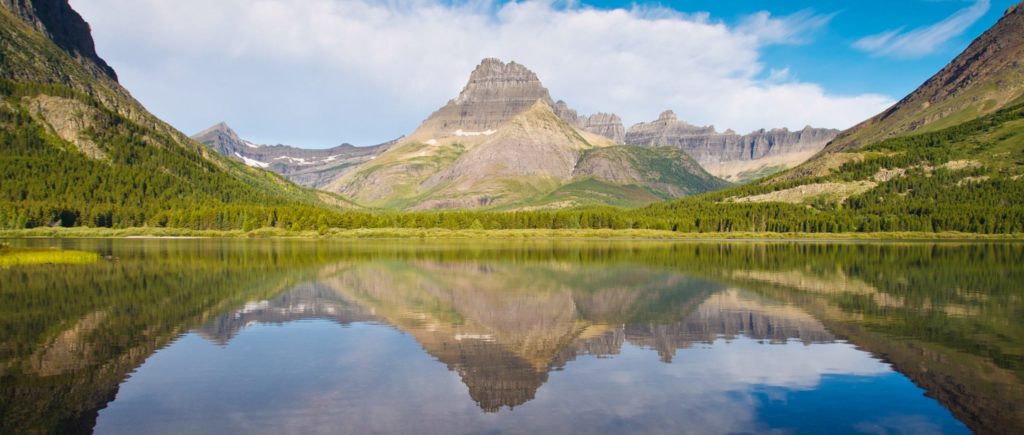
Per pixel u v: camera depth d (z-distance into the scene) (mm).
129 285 81250
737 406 33844
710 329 54344
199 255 134750
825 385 37562
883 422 31422
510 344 48719
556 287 83812
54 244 166000
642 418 32094
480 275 98875
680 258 136000
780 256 140625
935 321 57125
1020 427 30672
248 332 52594
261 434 29641
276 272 100188
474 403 34375
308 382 38094
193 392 35875
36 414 32000
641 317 60531
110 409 32906
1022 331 52469
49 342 47812
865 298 71750
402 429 30422
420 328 54969
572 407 33688
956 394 35562
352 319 59062
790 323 56750
